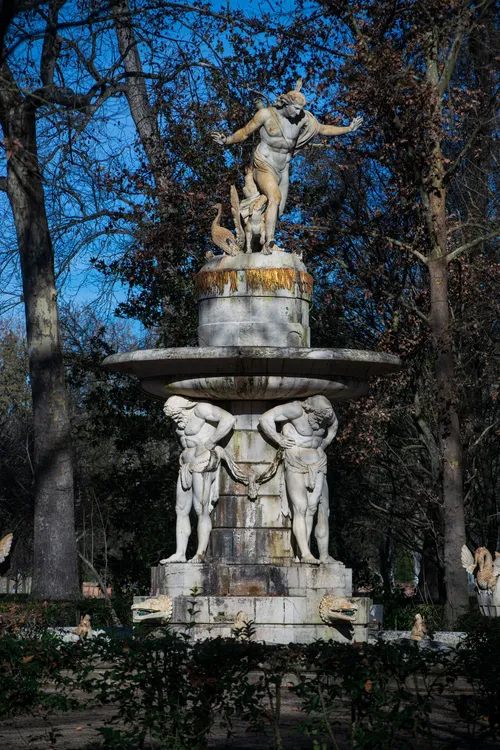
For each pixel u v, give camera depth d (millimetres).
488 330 21766
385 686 6602
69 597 18859
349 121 18953
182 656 6695
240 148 20797
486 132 21031
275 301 12391
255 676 9953
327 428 12336
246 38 20453
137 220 21734
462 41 19656
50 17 13594
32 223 19234
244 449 12281
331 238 20281
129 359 11820
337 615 11555
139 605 11664
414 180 18672
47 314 19344
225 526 12242
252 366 11547
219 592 11812
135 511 22375
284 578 11789
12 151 11117
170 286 22344
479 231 20938
